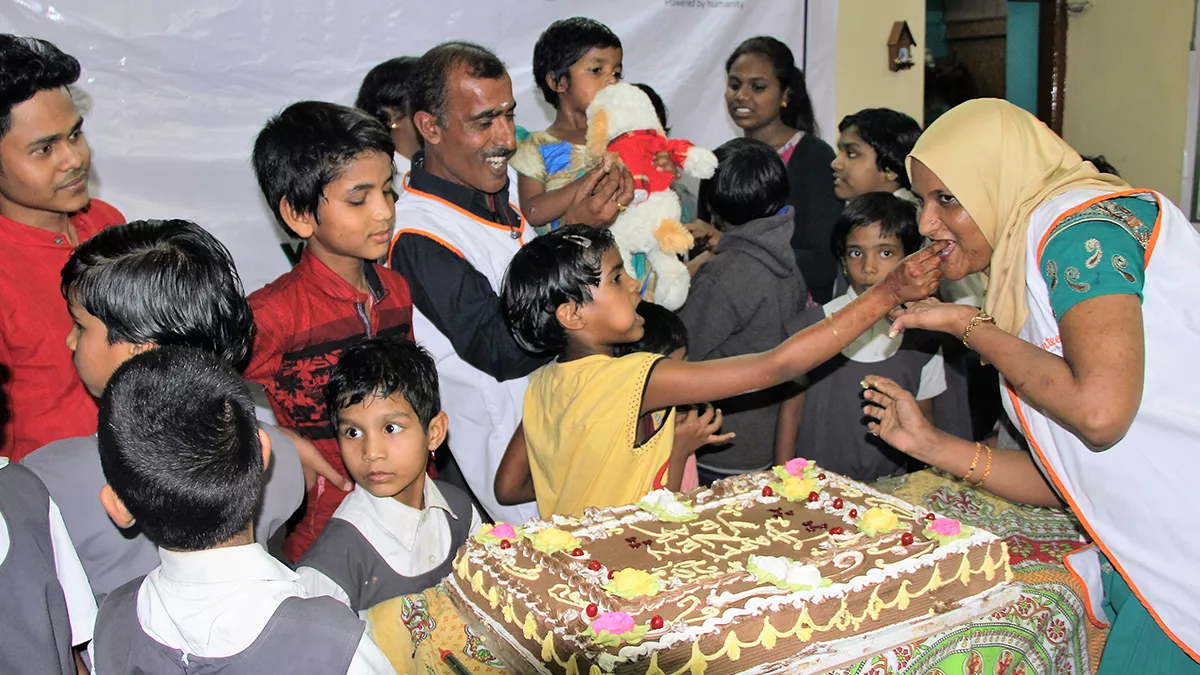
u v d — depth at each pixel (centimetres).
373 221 202
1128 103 598
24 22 298
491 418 246
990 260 175
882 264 260
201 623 118
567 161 260
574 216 241
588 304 192
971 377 397
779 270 276
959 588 162
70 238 215
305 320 206
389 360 179
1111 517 167
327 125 198
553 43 275
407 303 231
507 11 373
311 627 119
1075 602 173
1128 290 149
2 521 129
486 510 254
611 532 173
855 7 461
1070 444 168
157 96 320
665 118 347
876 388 197
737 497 188
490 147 238
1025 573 175
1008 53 622
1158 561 163
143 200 323
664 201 255
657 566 160
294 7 335
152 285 149
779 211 285
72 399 202
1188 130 570
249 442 124
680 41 413
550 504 203
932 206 174
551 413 197
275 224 344
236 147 334
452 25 364
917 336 264
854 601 152
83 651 157
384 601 175
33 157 192
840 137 342
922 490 215
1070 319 152
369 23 348
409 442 179
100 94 312
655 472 195
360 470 180
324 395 195
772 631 146
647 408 191
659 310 228
